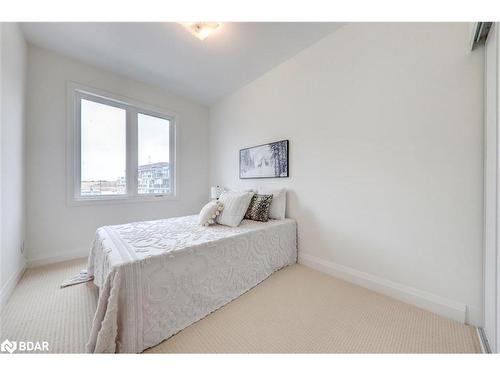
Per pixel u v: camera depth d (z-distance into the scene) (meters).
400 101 1.58
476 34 1.17
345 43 1.90
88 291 1.69
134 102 2.87
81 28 1.90
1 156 1.49
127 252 1.25
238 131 3.20
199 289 1.41
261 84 2.78
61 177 2.34
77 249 2.45
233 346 1.14
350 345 1.14
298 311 1.46
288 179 2.46
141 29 1.92
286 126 2.47
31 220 2.16
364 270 1.81
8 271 1.62
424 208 1.48
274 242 2.08
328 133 2.06
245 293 1.72
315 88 2.16
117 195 2.81
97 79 2.56
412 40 1.52
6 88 1.58
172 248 1.34
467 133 1.31
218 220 2.12
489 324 1.15
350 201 1.90
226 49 2.22
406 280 1.57
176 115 3.36
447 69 1.37
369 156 1.77
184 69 2.62
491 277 1.13
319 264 2.14
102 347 0.98
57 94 2.30
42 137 2.21
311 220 2.23
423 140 1.48
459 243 1.35
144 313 1.13
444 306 1.38
